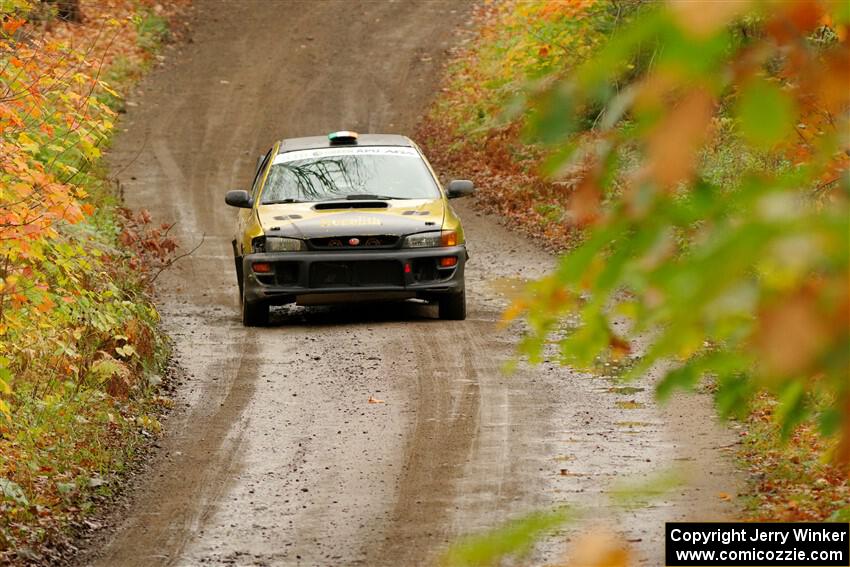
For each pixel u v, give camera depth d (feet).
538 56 147.02
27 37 62.75
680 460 61.31
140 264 121.08
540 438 67.26
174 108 222.89
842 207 7.07
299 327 100.37
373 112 222.48
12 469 57.98
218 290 119.96
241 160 196.24
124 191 173.47
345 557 49.57
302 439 68.90
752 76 6.89
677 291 7.39
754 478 56.59
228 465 64.54
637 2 133.69
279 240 98.12
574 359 10.80
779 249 6.95
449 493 57.98
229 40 262.67
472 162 183.01
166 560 50.31
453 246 99.50
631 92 6.95
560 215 147.43
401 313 106.22
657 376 79.46
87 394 73.26
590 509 49.90
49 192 55.21
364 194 103.45
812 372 6.90
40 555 50.39
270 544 51.80
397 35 264.11
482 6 274.57
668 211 7.80
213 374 84.84
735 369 9.65
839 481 53.42
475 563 9.06
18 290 54.29
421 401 76.23
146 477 63.00
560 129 7.12
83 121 64.75
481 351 89.10
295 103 227.61
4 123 57.11
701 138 6.83
